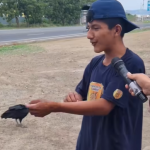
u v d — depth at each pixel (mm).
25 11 43188
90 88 1997
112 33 1844
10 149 4043
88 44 14391
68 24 50125
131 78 1586
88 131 2021
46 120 4953
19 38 18625
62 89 6730
